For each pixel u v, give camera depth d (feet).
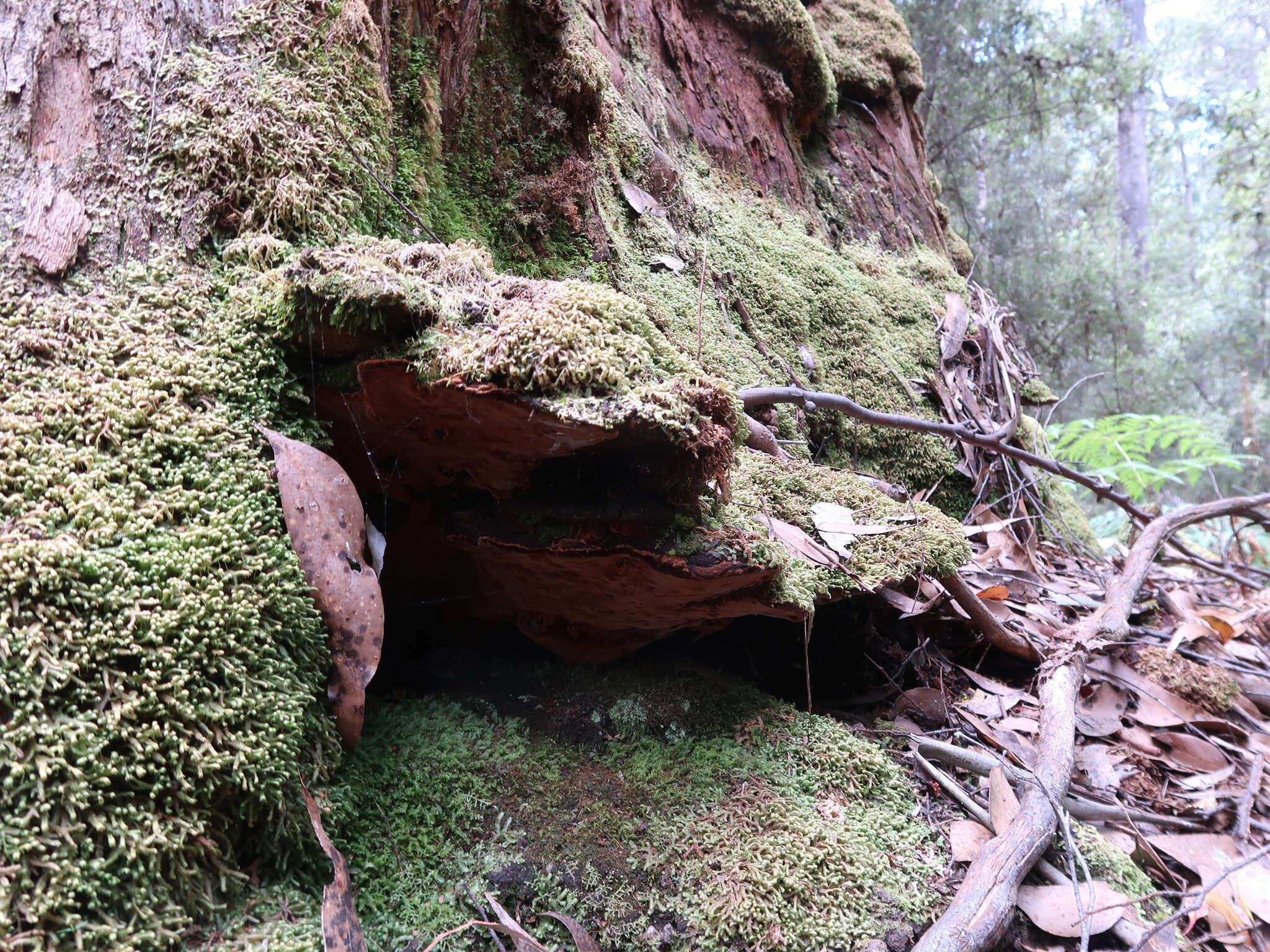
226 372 3.75
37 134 3.98
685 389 3.70
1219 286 29.99
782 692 5.82
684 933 3.74
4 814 2.61
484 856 3.90
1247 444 26.66
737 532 4.15
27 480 3.12
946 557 5.67
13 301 3.60
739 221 9.09
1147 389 23.66
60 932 2.59
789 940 3.70
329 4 4.67
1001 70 20.51
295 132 4.41
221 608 3.21
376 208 4.92
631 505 4.00
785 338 8.34
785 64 10.54
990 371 10.12
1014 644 6.56
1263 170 22.33
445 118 5.88
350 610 3.71
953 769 5.26
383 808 3.92
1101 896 4.26
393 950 3.42
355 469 4.43
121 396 3.47
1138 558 8.07
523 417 3.52
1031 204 23.76
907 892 4.08
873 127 12.35
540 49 6.41
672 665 5.24
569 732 4.66
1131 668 7.10
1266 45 36.42
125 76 4.17
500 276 4.30
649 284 7.22
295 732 3.31
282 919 3.10
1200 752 6.29
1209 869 4.99
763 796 4.41
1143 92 22.84
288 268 3.69
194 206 4.15
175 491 3.37
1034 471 9.84
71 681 2.86
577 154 6.77
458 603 5.15
